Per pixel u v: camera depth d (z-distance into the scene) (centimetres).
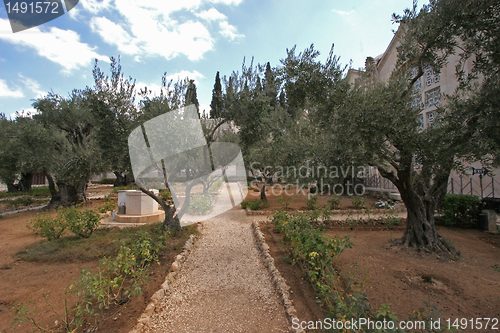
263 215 1000
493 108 378
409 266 448
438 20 418
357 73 491
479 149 400
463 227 718
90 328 282
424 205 550
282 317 316
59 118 1171
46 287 391
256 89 627
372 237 639
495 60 413
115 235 647
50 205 1175
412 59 462
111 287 349
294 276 420
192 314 327
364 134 359
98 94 584
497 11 393
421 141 363
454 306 320
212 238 688
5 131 1024
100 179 2852
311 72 461
